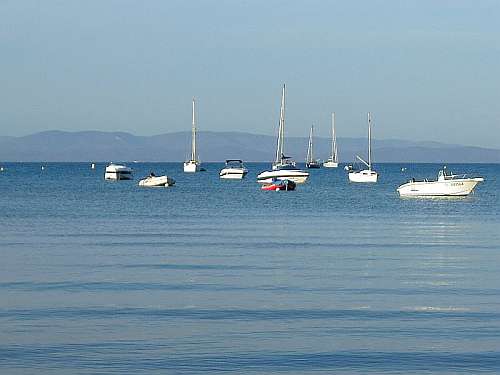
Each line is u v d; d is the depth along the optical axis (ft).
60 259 234.79
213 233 317.42
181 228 339.57
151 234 312.71
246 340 137.18
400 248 266.16
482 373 120.37
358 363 124.88
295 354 129.18
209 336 139.64
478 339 137.80
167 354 128.98
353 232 323.57
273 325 147.64
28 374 119.14
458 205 495.41
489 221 379.96
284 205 493.77
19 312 157.79
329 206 485.15
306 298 172.86
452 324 148.46
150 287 186.29
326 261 232.53
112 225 353.72
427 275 205.26
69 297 173.17
